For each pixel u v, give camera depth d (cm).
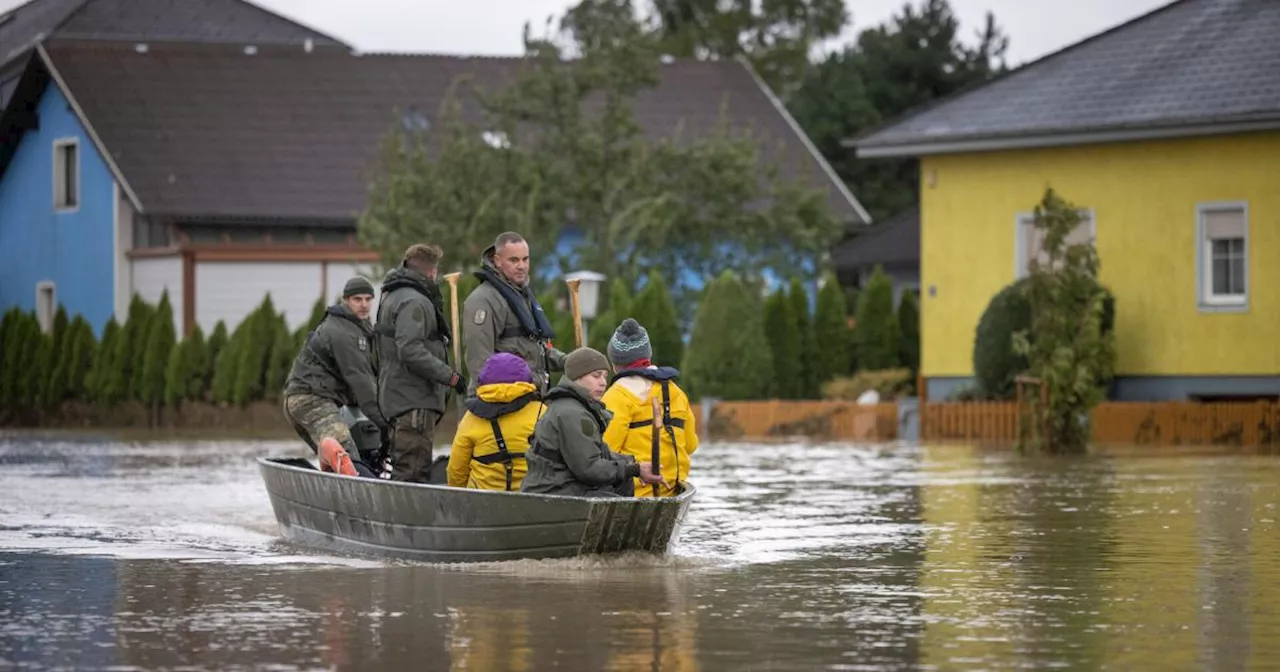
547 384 3219
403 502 2911
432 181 8888
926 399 7719
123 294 10731
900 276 12512
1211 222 7025
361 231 9006
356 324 3388
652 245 9288
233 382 8812
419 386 3284
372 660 1991
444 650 2053
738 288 7656
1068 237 7338
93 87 10956
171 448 6725
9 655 2034
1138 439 6631
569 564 2788
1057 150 7362
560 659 1992
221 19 12975
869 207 15225
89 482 4816
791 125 11856
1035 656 2014
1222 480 4669
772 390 7656
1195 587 2598
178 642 2119
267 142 10844
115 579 2705
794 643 2097
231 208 10381
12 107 11344
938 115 7638
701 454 6025
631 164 9300
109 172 10769
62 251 11219
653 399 2917
